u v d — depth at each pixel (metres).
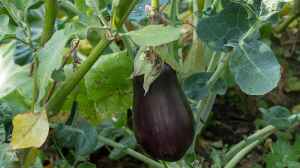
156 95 0.63
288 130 0.89
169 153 0.64
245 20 0.63
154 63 0.60
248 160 1.06
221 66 0.70
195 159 0.80
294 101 1.21
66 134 0.72
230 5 0.63
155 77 0.61
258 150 1.07
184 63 0.78
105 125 0.87
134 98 0.65
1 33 0.63
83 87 0.79
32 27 0.75
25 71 0.67
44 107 0.60
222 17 0.64
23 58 0.67
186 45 0.92
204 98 0.75
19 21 0.64
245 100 1.19
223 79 0.72
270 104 1.20
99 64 0.76
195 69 0.77
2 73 0.67
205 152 1.01
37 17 0.75
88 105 0.82
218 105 1.20
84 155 0.73
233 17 0.63
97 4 0.63
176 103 0.64
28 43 0.63
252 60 0.60
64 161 0.79
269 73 0.59
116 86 0.78
